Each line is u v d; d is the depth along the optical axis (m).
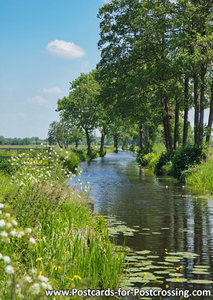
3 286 3.60
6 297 3.40
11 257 4.36
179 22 23.45
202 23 22.22
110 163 44.44
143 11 25.77
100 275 4.95
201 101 22.98
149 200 14.18
